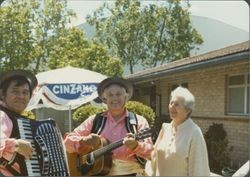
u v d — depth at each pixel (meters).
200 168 2.27
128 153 2.79
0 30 10.89
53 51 13.12
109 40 18.91
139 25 19.58
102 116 2.92
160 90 11.83
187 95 2.36
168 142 2.39
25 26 11.73
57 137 2.59
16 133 2.42
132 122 2.84
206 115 9.05
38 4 13.01
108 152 2.79
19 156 2.33
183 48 21.11
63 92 6.51
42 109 6.39
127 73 19.58
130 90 2.92
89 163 2.80
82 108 6.05
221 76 8.59
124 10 18.97
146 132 2.68
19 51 11.16
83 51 13.12
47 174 2.46
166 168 2.38
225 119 8.02
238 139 7.32
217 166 5.97
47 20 13.34
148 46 19.81
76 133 2.91
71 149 2.81
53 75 6.55
